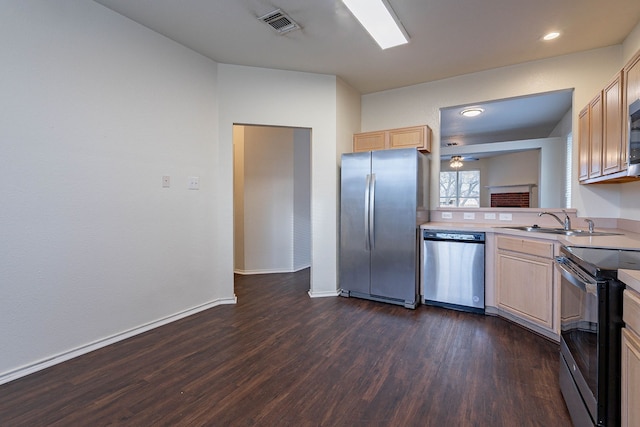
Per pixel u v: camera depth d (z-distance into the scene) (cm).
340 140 393
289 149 514
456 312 328
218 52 327
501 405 176
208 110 340
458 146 393
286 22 273
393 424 162
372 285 365
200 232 332
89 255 243
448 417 167
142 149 278
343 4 249
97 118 246
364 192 368
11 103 202
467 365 220
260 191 503
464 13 257
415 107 411
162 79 294
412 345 251
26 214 210
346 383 199
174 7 252
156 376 207
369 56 334
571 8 249
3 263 200
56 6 222
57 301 225
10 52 201
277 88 367
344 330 281
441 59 339
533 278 268
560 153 345
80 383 199
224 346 250
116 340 258
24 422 163
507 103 373
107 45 252
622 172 214
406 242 343
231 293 359
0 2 197
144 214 280
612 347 125
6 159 201
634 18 262
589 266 141
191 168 322
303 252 537
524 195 360
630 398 113
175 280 308
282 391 191
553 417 166
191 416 168
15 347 205
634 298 112
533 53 326
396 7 250
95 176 246
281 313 325
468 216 382
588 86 319
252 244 502
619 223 301
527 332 275
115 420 165
